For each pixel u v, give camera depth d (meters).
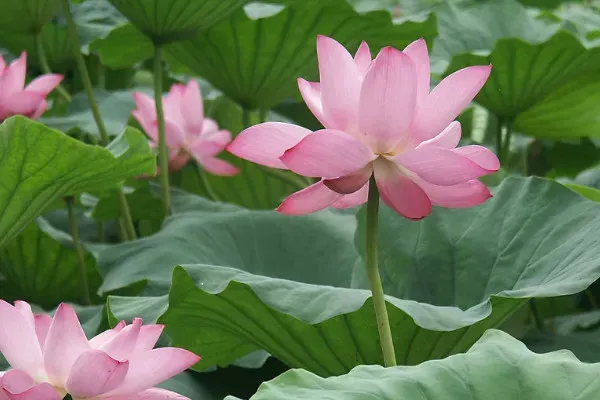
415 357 3.12
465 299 3.29
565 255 3.21
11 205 3.28
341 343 3.12
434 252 3.34
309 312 3.07
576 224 3.25
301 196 2.94
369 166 2.91
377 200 2.94
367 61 3.00
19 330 2.89
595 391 2.81
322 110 2.94
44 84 3.64
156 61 3.70
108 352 2.88
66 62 5.15
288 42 3.83
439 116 2.90
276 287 3.11
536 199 3.32
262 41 3.83
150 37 3.67
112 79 5.83
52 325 2.88
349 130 2.92
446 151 2.88
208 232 3.53
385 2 6.17
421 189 2.90
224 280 3.13
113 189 3.89
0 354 3.27
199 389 3.28
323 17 3.78
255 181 4.81
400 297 3.34
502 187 3.37
